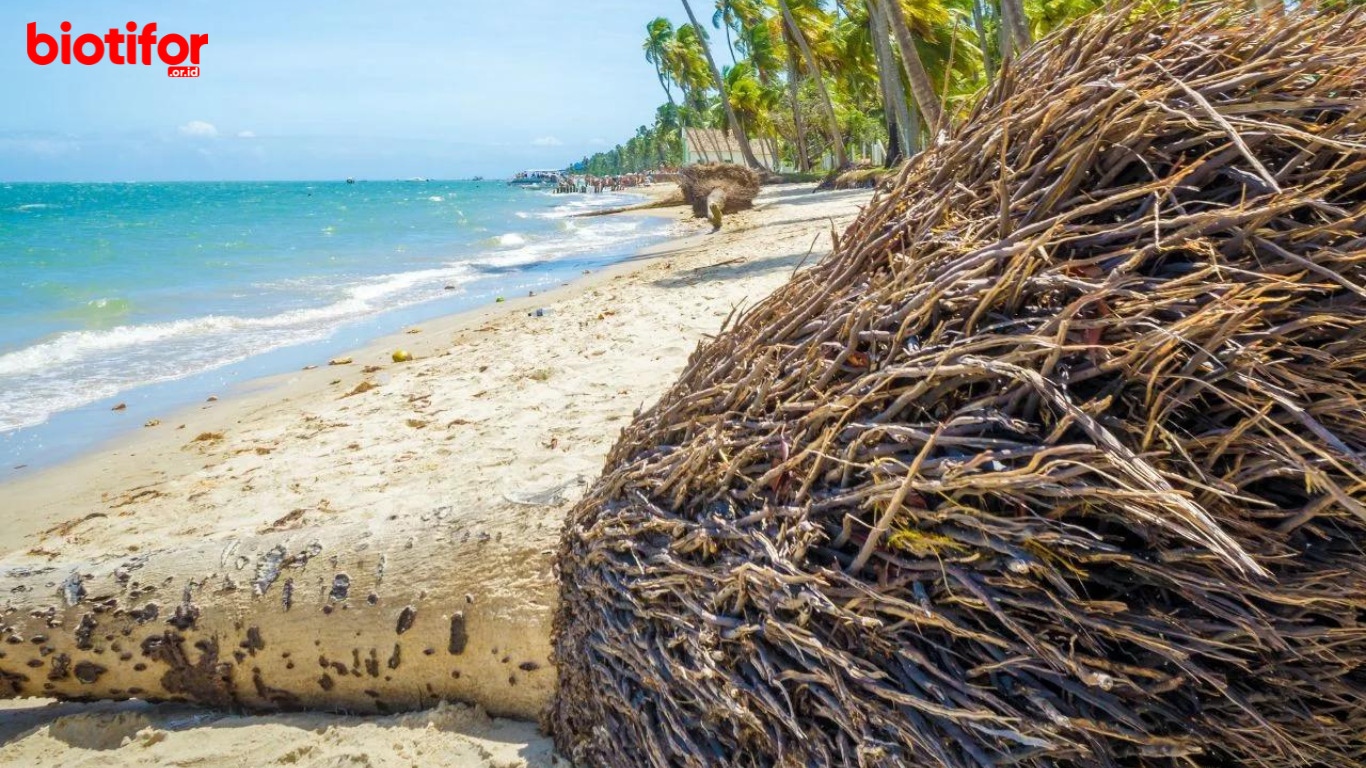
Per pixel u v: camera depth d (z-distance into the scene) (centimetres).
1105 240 183
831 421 201
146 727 312
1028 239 183
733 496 215
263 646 308
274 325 1223
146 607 317
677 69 6644
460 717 294
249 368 955
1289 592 164
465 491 488
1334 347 167
